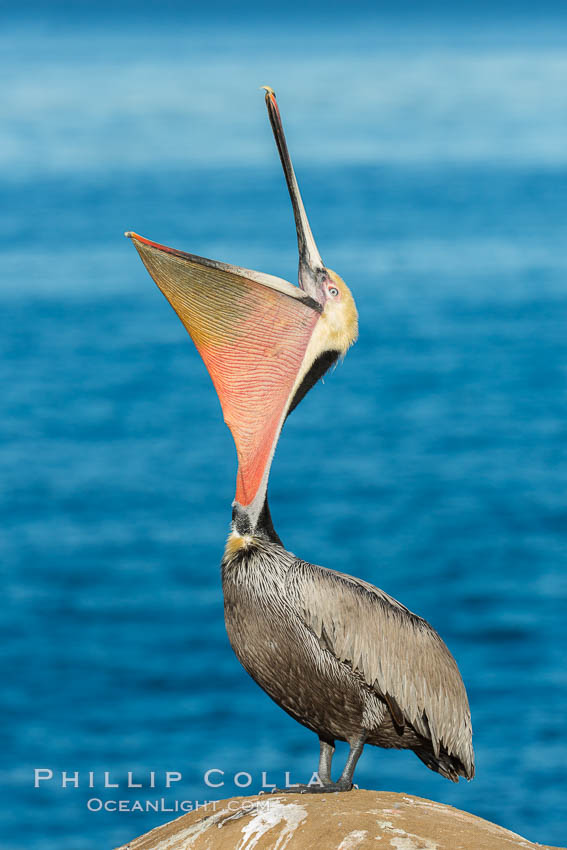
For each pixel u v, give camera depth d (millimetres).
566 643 33688
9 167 192625
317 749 25766
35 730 27953
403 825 7031
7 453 59125
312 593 8156
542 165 178125
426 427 63844
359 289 98938
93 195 151500
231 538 8414
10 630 35594
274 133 8586
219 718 28016
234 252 98250
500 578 40344
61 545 44906
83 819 23094
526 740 26453
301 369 8367
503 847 6871
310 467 56125
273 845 7039
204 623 35969
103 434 62844
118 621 36375
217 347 8320
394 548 44000
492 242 118750
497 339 84250
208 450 59719
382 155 196250
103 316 93312
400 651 8320
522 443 60594
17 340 85125
